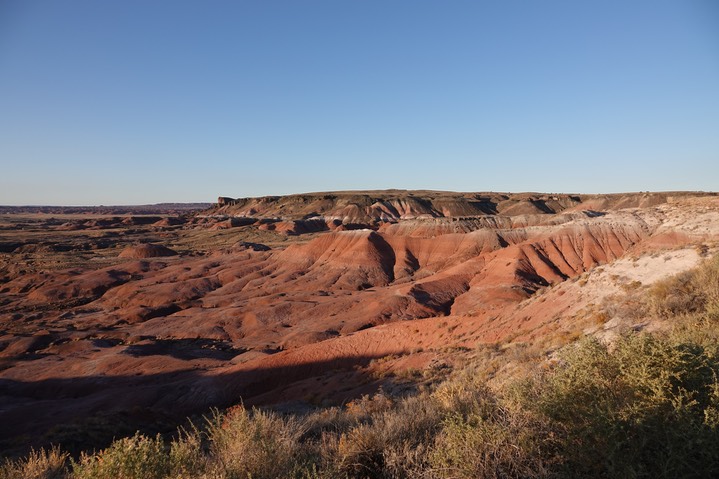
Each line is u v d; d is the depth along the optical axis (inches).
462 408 227.9
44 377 1941.4
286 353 1574.8
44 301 3659.0
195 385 1497.3
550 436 156.0
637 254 879.7
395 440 202.5
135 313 3134.8
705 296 407.5
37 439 818.2
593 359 163.8
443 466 159.6
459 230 4933.6
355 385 888.9
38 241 6747.1
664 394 137.9
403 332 1408.7
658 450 127.2
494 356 671.8
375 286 3752.5
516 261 3134.8
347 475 186.1
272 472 169.0
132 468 154.4
